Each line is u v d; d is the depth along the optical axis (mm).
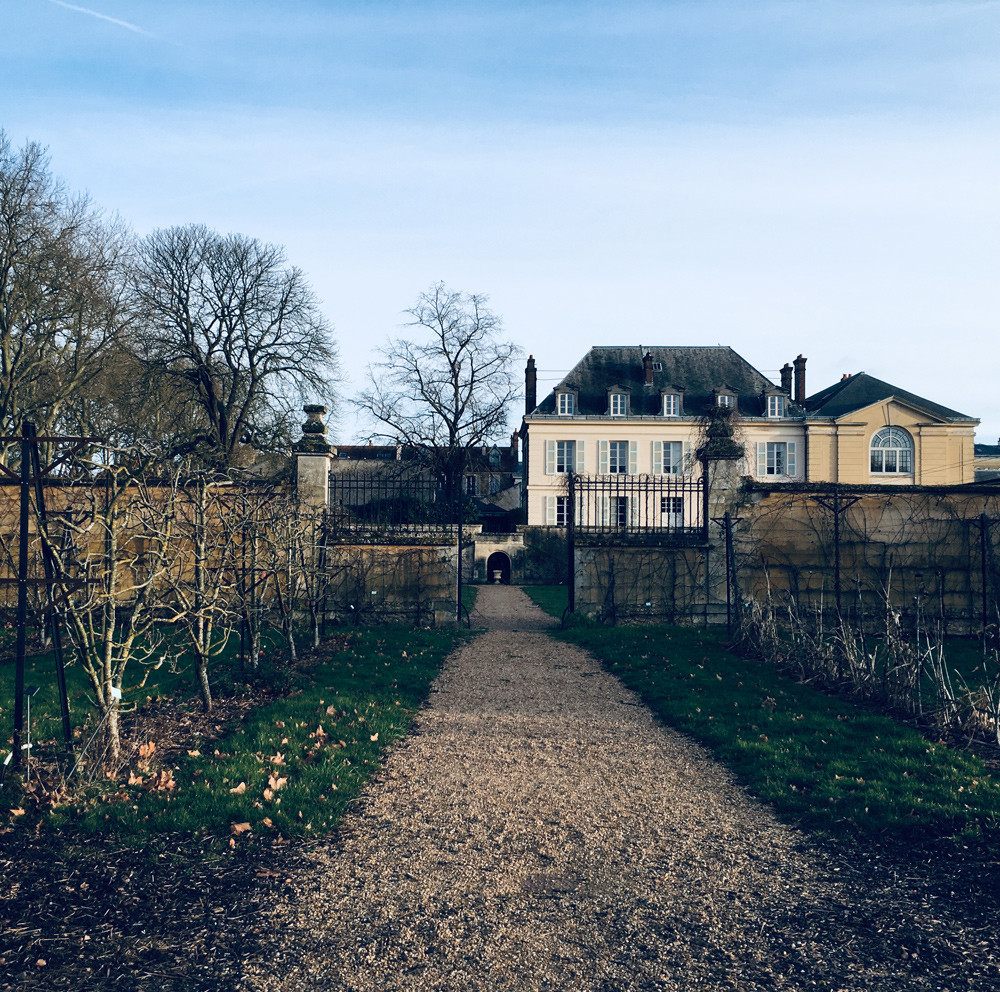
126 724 6602
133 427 21234
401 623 12562
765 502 12570
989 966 3334
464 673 9562
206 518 8102
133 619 5863
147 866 4195
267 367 26453
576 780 5766
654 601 12672
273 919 3727
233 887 4023
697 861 4410
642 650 10562
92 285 19578
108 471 6164
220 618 8406
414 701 8086
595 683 9086
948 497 12406
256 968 3332
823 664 8672
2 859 4191
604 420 39188
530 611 18312
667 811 5168
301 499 12109
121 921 3688
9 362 18500
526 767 6051
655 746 6641
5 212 18188
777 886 4105
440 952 3467
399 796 5387
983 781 5359
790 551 12492
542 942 3557
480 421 33156
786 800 5266
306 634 11531
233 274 26312
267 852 4430
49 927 3605
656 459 39188
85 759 5312
